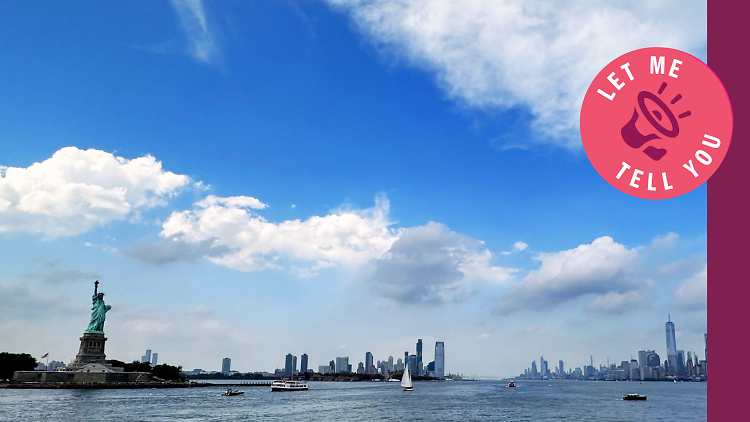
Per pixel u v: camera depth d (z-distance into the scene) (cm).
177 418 13962
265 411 16838
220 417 14638
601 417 16350
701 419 15900
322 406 19588
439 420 15100
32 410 14575
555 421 15112
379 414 16638
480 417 16088
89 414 14088
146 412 15062
